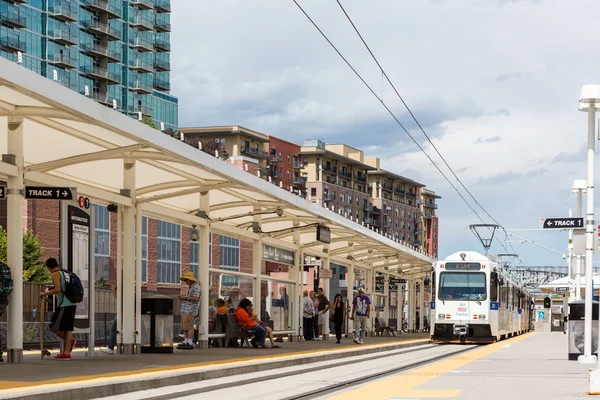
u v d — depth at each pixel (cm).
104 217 7425
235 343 2670
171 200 2477
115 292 2258
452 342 4309
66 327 1781
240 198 2630
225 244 7188
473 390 1399
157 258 8175
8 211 1617
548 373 1825
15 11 10419
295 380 1734
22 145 1616
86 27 11719
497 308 4166
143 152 1814
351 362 2380
